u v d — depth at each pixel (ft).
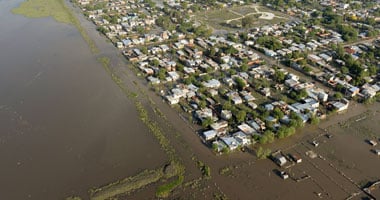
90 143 427.33
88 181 367.86
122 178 371.35
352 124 465.47
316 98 516.73
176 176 373.20
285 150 413.80
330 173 379.14
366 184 364.38
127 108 501.97
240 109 495.00
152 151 412.16
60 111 495.41
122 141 430.61
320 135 442.09
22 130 453.58
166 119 474.08
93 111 495.00
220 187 359.05
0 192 354.74
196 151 411.54
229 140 420.77
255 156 403.34
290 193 352.69
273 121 458.09
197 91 539.29
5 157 404.98
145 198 345.31
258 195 349.82
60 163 394.73
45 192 354.13
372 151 413.39
